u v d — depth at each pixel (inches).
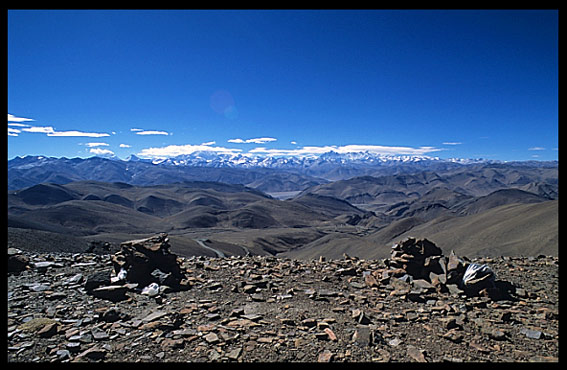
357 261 550.3
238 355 228.4
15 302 313.1
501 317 305.3
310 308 326.0
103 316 283.1
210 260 556.4
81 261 486.3
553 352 244.8
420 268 442.3
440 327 286.2
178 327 272.7
